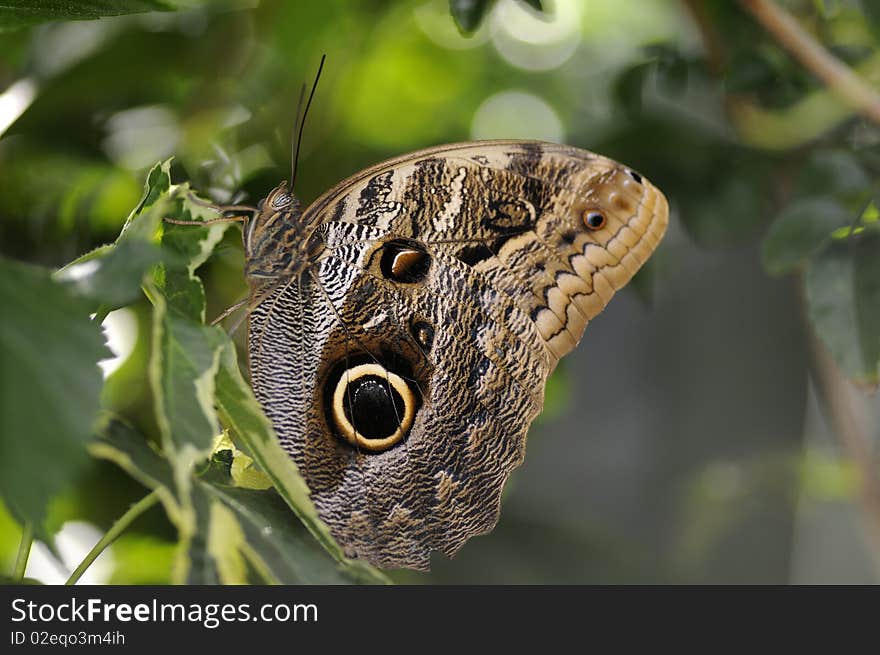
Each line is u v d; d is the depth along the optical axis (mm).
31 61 666
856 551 1192
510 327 582
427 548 577
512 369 582
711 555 837
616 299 1013
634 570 723
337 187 581
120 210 682
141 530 636
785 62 630
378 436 578
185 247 557
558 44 870
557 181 578
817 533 1170
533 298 581
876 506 686
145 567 642
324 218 580
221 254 603
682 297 938
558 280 580
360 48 705
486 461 582
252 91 687
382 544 574
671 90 649
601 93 711
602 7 905
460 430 581
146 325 645
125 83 665
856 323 589
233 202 663
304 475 573
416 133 824
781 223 600
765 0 614
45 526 493
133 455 525
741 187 647
